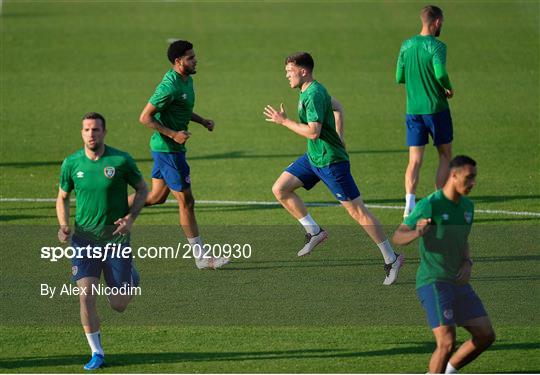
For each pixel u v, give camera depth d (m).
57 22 125.81
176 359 31.92
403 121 76.62
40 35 116.75
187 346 33.16
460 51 107.31
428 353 32.47
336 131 41.62
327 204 52.59
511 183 56.84
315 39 114.88
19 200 53.06
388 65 101.00
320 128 38.97
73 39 114.50
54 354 32.34
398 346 33.12
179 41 41.09
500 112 79.44
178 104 41.41
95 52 107.38
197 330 34.66
